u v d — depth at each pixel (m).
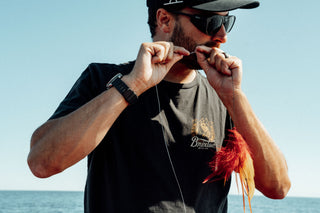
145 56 1.82
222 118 2.21
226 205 2.20
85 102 1.96
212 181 1.98
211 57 1.99
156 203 1.82
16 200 128.12
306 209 118.75
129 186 1.84
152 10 2.38
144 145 1.92
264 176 1.99
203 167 1.98
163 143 1.94
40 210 87.62
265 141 1.94
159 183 1.85
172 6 2.19
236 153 1.79
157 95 2.03
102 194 1.88
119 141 1.93
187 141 2.00
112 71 2.10
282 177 2.04
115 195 1.84
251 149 1.92
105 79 2.05
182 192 1.88
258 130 1.93
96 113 1.72
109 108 1.73
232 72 1.96
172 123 2.01
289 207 125.69
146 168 1.88
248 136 1.92
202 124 2.08
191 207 1.88
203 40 2.13
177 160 1.93
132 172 1.87
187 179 1.91
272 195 2.14
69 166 1.78
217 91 1.98
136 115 1.97
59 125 1.75
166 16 2.25
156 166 1.88
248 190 1.75
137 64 1.82
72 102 1.94
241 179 1.77
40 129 1.86
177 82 2.10
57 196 176.38
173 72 2.08
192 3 2.09
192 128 2.04
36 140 1.83
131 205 1.81
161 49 1.83
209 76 1.99
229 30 2.19
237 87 1.94
